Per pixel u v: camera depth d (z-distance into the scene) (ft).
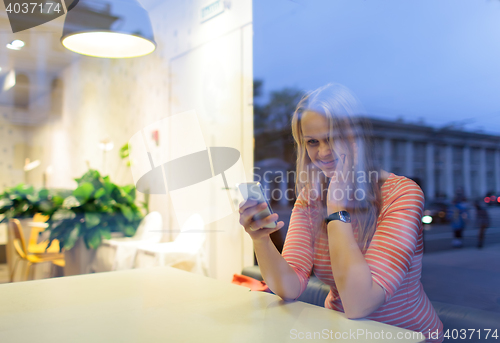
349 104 2.50
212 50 8.32
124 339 1.59
